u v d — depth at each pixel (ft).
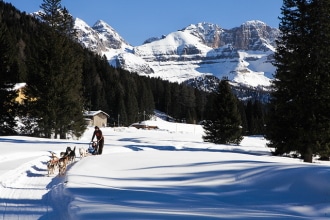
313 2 87.15
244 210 27.81
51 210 27.17
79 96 148.77
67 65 141.90
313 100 83.56
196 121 468.34
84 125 148.66
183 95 551.18
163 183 41.24
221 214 25.53
